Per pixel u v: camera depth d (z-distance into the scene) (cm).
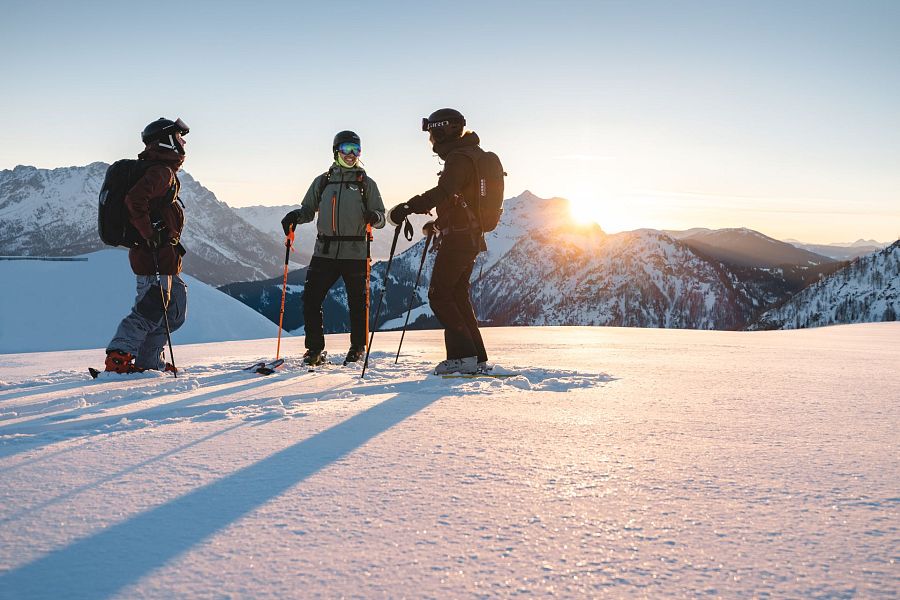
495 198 466
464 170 451
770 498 174
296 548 141
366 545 142
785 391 379
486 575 127
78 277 2692
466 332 470
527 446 235
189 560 135
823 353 698
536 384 416
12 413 325
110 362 503
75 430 271
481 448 232
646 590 121
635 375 469
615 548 140
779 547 140
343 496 176
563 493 179
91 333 2398
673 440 245
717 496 176
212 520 158
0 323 2347
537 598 118
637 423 278
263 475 197
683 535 148
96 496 177
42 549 141
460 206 458
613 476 195
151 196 497
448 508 166
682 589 121
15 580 126
